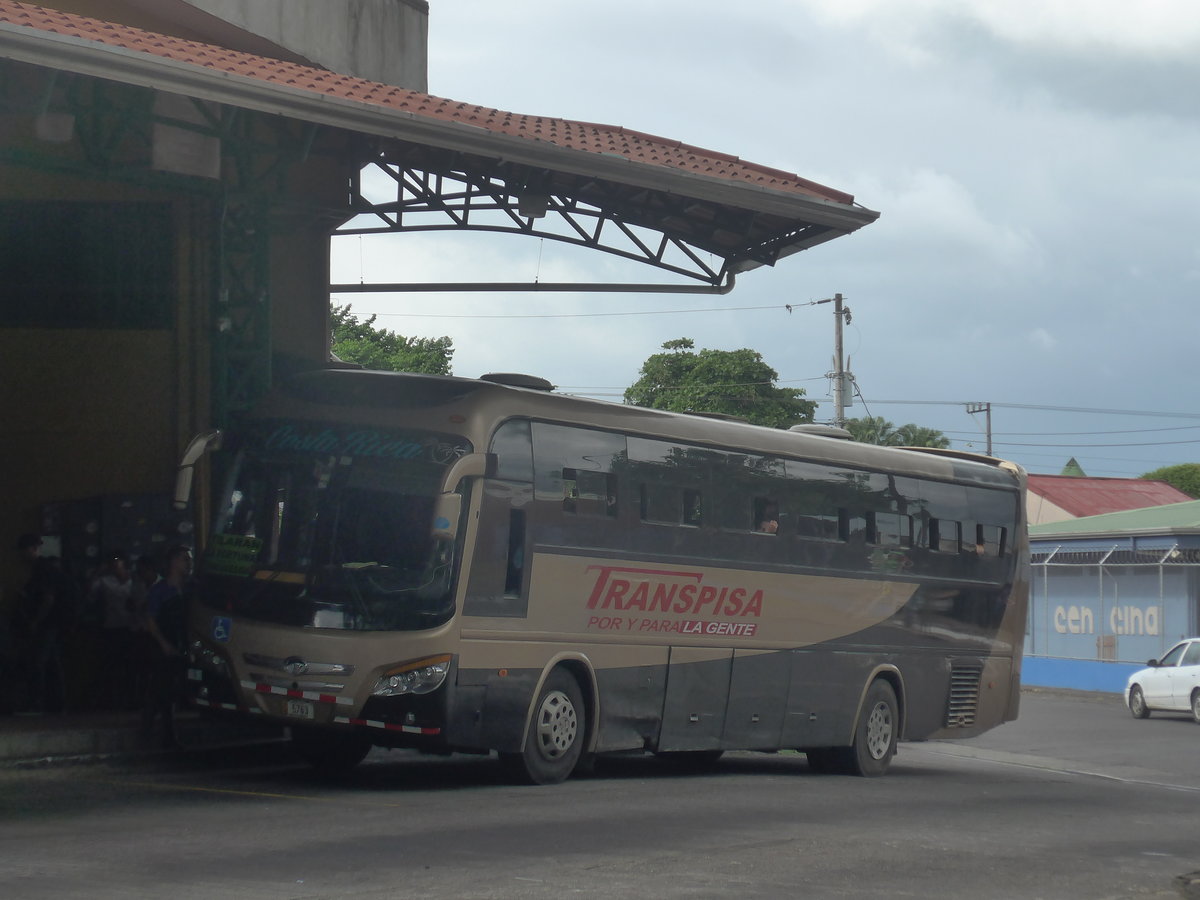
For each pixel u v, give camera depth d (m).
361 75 27.94
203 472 24.48
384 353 82.06
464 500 16.67
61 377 24.98
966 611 26.02
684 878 11.12
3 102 18.30
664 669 19.56
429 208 25.92
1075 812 18.30
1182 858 14.09
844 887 11.08
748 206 22.20
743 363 89.75
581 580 18.20
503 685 17.06
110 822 13.20
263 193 22.94
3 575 24.80
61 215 24.91
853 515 23.36
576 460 18.25
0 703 21.27
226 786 16.45
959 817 16.70
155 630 19.19
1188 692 42.34
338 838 12.49
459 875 10.81
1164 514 62.47
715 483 20.56
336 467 17.00
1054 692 57.44
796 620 21.95
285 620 16.55
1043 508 87.50
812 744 22.55
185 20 24.22
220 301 22.83
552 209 25.89
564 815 14.71
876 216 23.11
